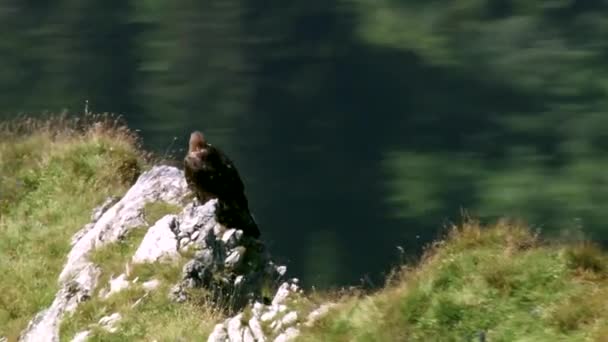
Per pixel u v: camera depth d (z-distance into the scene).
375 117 109.19
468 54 113.56
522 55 109.25
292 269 80.69
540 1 116.88
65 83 117.38
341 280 78.31
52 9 132.12
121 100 114.31
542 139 94.69
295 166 100.88
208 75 118.38
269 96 115.75
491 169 91.25
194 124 110.31
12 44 124.38
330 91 115.81
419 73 115.12
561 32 110.19
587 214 78.12
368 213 89.25
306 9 126.00
